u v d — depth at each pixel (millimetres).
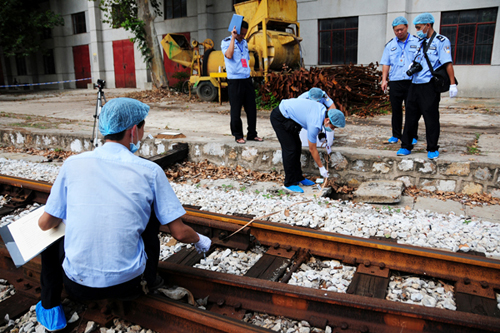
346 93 9766
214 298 2820
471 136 6766
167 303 2463
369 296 2812
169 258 3461
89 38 23078
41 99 16516
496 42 12703
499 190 4793
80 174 2104
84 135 7375
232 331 2234
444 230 3770
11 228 2447
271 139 6824
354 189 5566
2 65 27328
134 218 2121
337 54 15453
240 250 3627
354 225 3967
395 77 5918
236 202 4746
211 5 17828
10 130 8336
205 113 10781
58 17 22062
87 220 2072
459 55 13492
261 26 11961
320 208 4453
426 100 5004
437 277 3029
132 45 21172
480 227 3857
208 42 13031
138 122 2199
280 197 4965
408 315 2371
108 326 2584
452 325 2309
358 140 6625
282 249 3557
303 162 5883
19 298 2869
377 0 14102
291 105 4883
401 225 3916
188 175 6152
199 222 3771
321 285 3041
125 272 2129
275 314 2654
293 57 12258
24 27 21797
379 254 3252
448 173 5055
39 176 6004
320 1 15125
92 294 2236
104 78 23047
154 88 17312
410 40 5637
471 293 2807
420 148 5844
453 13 13266
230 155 6379
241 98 6223
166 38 14297
